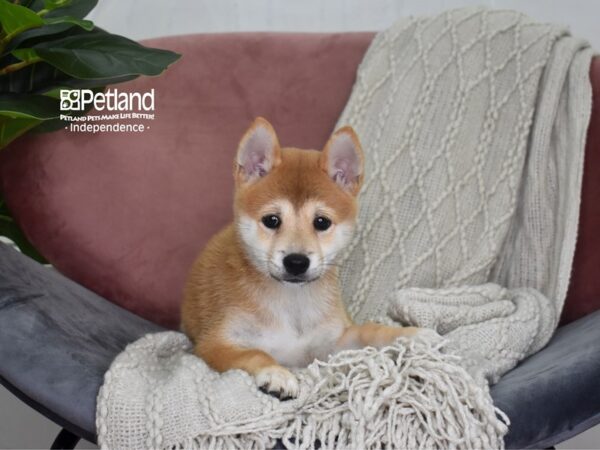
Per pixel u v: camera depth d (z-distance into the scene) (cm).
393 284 169
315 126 191
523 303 153
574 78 172
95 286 181
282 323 144
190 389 113
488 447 108
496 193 173
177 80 189
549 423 114
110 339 144
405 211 174
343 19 239
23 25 147
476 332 140
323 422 112
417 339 128
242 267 145
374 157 179
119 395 114
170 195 184
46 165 178
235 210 146
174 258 183
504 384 124
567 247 160
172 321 184
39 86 165
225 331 143
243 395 114
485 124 178
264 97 191
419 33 190
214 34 197
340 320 148
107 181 181
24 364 120
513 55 181
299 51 194
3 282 133
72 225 178
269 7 240
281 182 141
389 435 109
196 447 109
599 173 166
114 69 150
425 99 182
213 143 188
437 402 113
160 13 239
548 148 172
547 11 232
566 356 129
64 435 159
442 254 170
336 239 143
